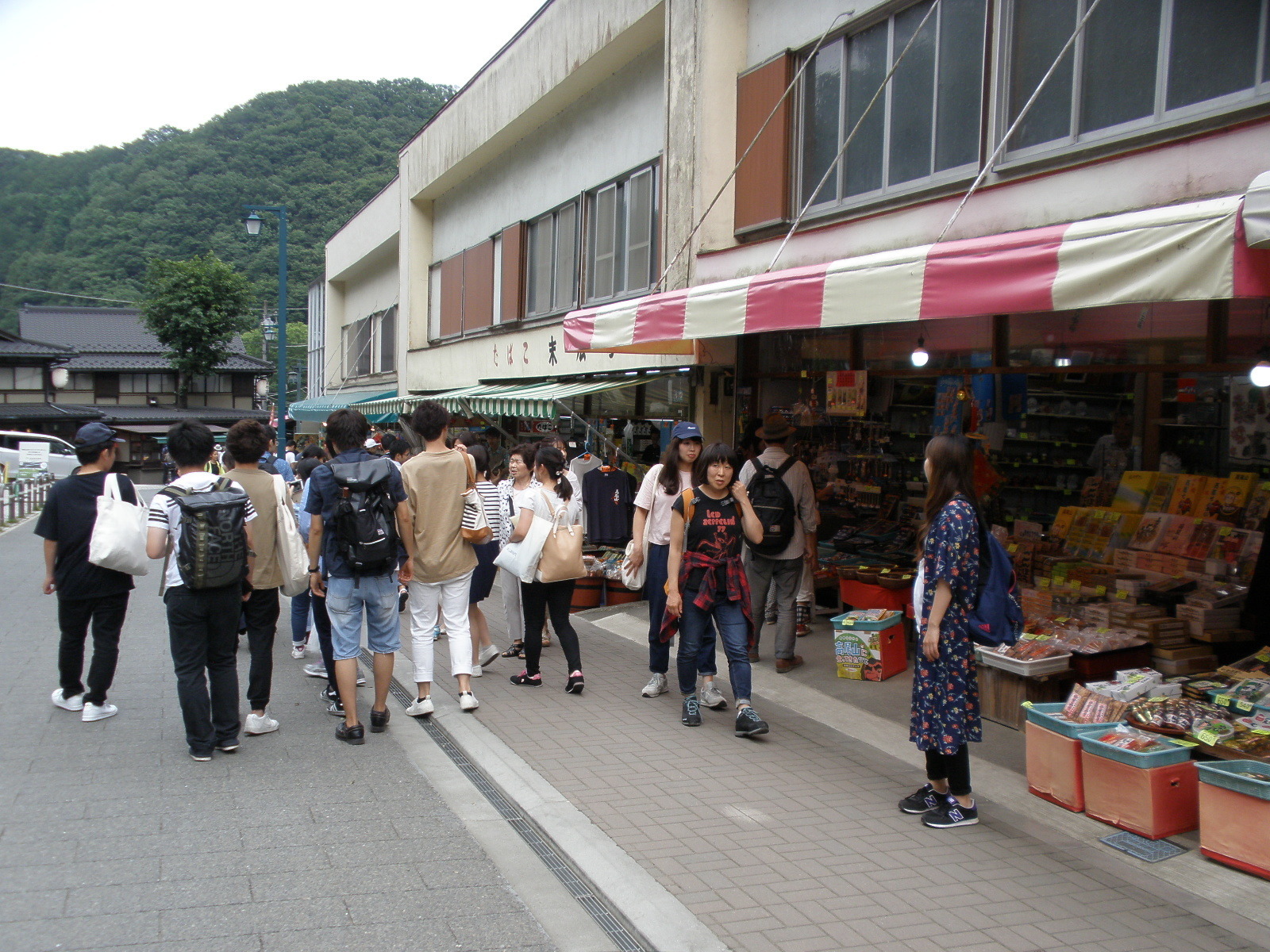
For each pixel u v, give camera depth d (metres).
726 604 5.89
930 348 7.83
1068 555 6.96
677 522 6.00
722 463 5.76
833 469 9.38
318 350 39.03
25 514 22.64
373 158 62.09
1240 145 5.00
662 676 6.77
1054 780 4.79
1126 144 5.88
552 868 4.05
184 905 3.56
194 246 57.25
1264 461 6.46
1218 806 4.07
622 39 11.52
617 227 12.67
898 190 7.77
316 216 59.22
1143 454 7.25
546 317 15.09
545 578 6.62
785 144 8.94
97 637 5.77
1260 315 5.48
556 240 14.74
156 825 4.30
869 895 3.78
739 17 9.68
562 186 14.41
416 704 6.21
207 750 5.20
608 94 12.91
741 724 5.74
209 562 5.00
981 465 7.37
